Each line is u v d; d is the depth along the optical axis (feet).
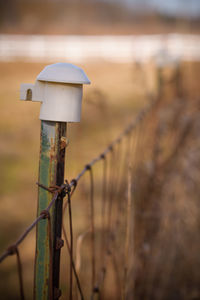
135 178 8.89
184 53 51.60
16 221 14.82
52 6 111.14
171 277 8.63
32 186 18.35
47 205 3.58
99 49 53.31
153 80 21.72
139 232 8.36
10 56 50.44
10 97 26.04
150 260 8.43
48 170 3.60
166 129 15.52
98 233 10.42
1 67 45.01
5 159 21.39
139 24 105.70
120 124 21.98
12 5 106.52
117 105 27.12
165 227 9.30
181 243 9.11
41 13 107.45
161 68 22.61
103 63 48.60
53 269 3.65
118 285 6.64
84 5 117.19
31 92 3.56
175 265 8.80
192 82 33.17
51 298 3.37
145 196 9.48
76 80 3.49
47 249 3.58
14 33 85.97
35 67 46.88
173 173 12.17
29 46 52.80
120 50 52.60
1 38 55.83
